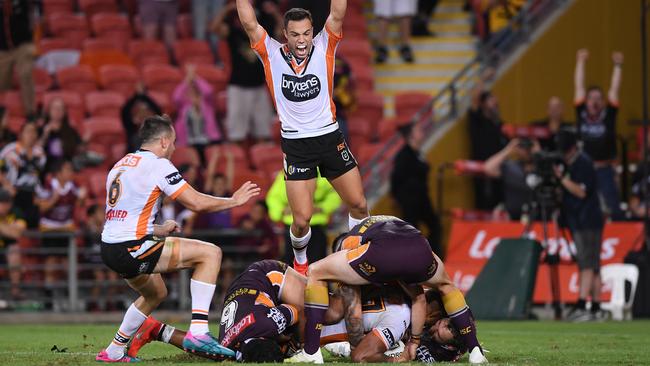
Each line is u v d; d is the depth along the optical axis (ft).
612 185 191.52
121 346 90.79
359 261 86.33
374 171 205.67
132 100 207.10
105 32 246.47
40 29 252.01
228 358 88.84
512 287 164.55
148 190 88.99
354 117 222.07
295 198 104.99
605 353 104.88
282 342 91.76
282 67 102.47
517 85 220.02
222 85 233.96
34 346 112.27
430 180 210.38
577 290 182.60
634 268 173.68
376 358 88.02
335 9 101.35
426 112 213.46
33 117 211.41
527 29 222.48
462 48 239.71
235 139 218.38
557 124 198.59
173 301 189.78
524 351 107.04
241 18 102.01
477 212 202.39
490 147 205.16
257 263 93.04
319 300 87.40
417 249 86.07
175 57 242.37
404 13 234.99
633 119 224.53
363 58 236.02
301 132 103.24
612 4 225.15
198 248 90.48
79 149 204.64
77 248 186.50
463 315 88.53
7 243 181.98
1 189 181.37
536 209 176.55
